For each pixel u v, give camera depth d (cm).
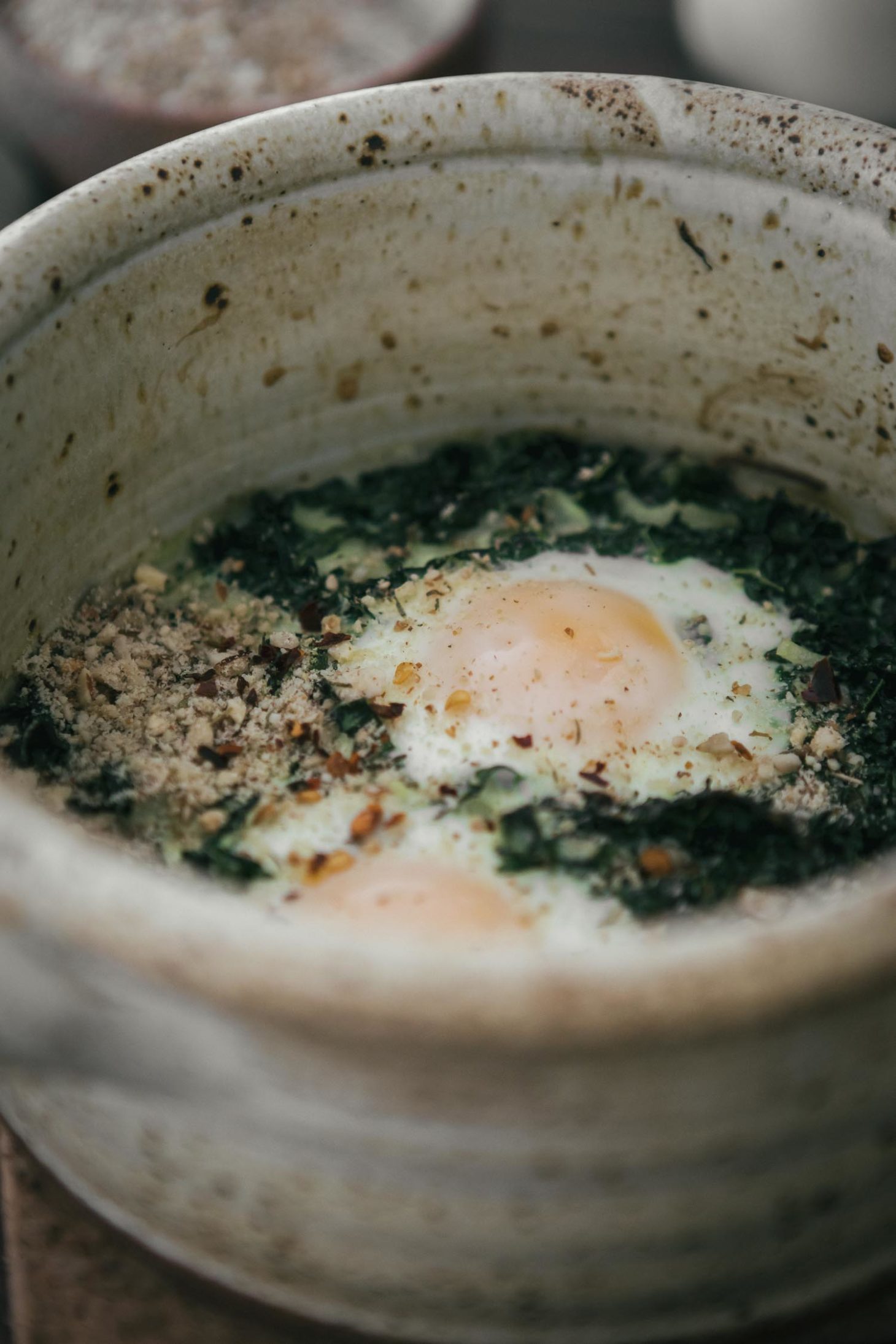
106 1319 31
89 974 25
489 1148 26
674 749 35
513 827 33
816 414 38
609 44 66
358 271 38
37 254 33
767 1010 25
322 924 32
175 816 34
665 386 39
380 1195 27
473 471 40
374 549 38
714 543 38
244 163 36
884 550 38
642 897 33
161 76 51
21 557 34
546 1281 28
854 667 36
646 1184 26
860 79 58
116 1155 28
